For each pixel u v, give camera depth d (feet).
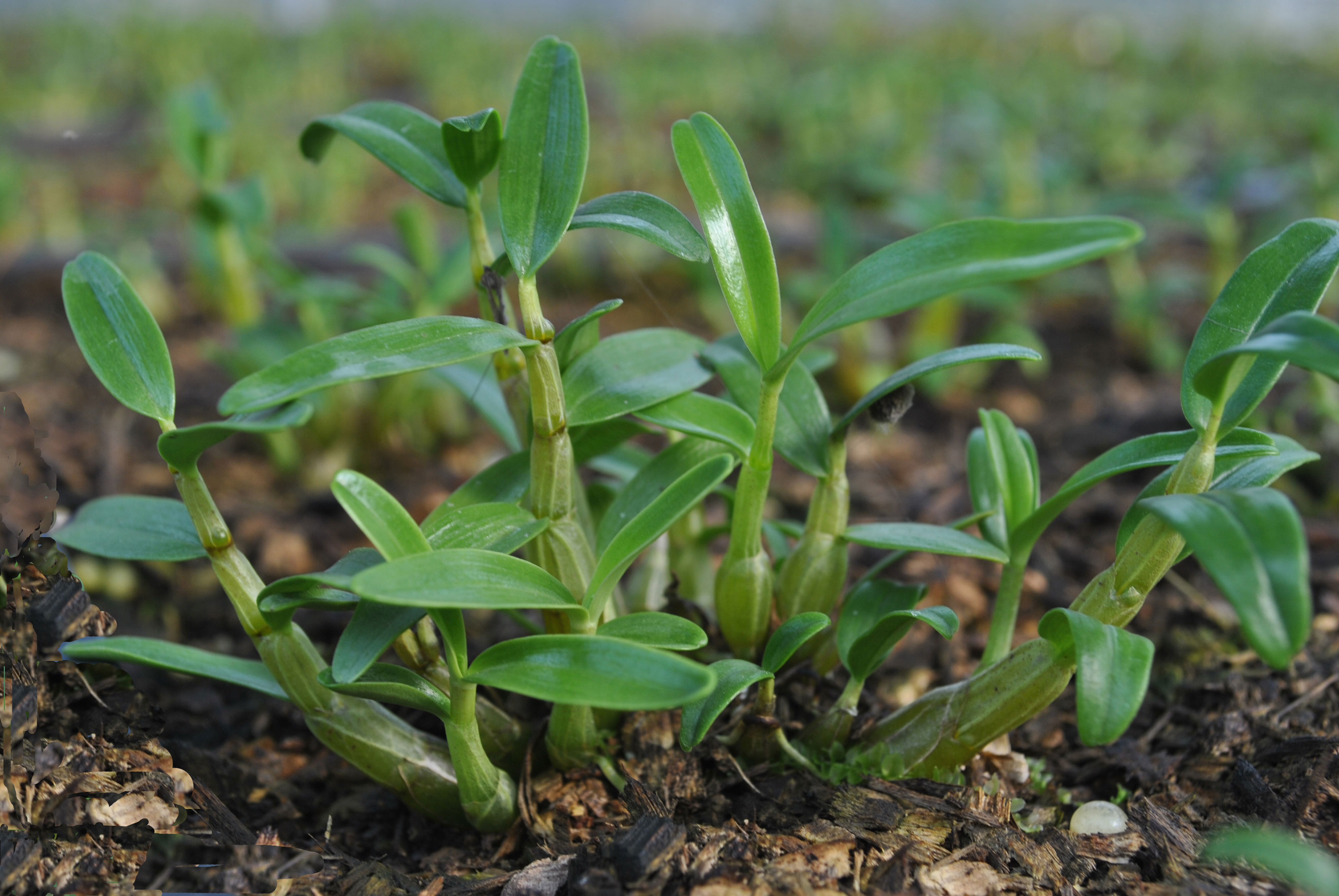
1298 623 1.09
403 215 1.88
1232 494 1.15
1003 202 2.95
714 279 2.56
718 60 6.02
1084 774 1.39
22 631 1.31
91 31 6.61
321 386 1.14
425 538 1.22
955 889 1.25
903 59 5.79
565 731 1.30
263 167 3.76
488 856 1.30
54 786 1.28
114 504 1.32
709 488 1.19
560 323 2.68
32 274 2.91
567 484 1.27
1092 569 1.67
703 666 1.23
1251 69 6.19
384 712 1.30
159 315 2.78
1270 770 1.34
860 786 1.31
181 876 1.26
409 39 6.75
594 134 4.47
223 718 1.47
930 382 2.40
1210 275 3.05
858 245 2.95
